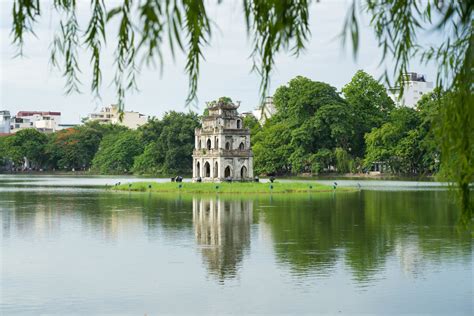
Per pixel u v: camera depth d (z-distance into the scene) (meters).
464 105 9.24
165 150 185.00
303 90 159.00
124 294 26.55
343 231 47.44
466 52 9.09
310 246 39.50
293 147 161.12
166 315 23.11
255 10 8.20
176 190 106.56
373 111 164.62
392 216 59.38
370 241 41.59
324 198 87.06
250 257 35.47
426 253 36.16
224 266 32.75
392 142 145.62
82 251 38.06
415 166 149.25
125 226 51.69
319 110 155.88
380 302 24.78
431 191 103.44
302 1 8.15
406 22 8.51
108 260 34.75
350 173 165.12
